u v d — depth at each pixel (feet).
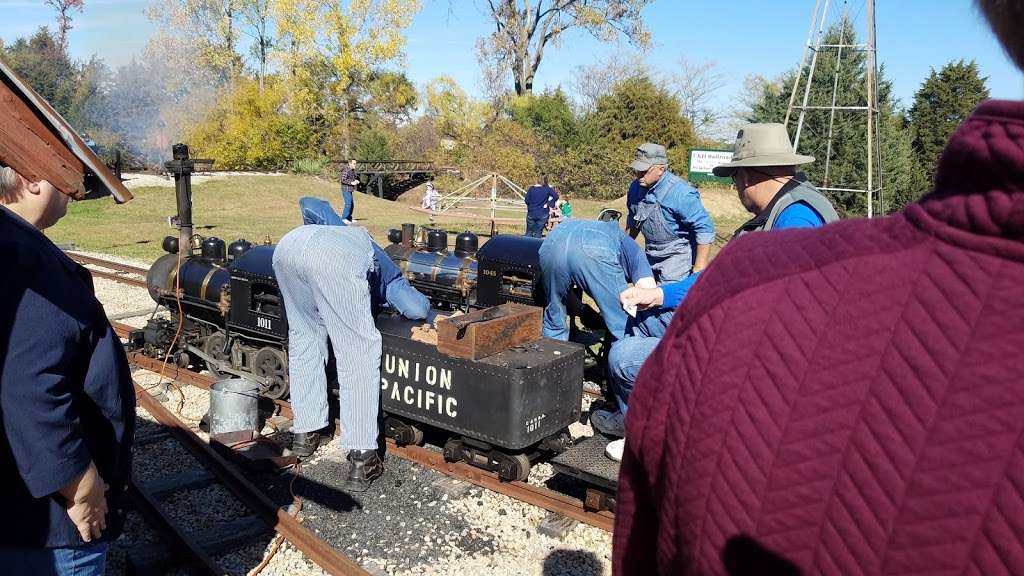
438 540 14.37
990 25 2.54
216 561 13.48
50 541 7.27
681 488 3.07
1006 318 2.37
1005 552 2.29
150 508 14.62
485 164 119.24
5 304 6.57
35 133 7.24
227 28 132.57
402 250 28.53
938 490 2.41
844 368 2.65
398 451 17.90
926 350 2.50
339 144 139.03
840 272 2.79
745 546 2.82
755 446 2.79
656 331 16.58
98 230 61.05
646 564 3.66
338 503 15.71
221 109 120.16
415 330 16.99
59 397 6.96
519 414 15.29
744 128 13.10
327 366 19.30
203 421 19.39
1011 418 2.32
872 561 2.54
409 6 135.85
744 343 2.90
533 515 15.25
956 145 2.53
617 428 15.01
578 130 125.90
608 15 120.16
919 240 2.65
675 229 20.58
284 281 16.28
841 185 73.05
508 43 133.49
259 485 16.44
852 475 2.58
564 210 71.26
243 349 21.76
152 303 34.14
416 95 153.69
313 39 132.67
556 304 18.57
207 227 63.87
